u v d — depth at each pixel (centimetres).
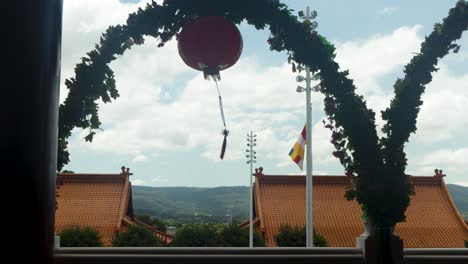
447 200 2483
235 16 367
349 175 365
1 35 193
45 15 203
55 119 210
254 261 353
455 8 372
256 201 2530
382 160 361
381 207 356
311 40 366
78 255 351
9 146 192
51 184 207
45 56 202
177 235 2061
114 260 352
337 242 2317
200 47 353
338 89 366
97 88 358
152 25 363
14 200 192
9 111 192
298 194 2502
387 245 355
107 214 2309
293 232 2130
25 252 194
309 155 2066
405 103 367
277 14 364
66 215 2308
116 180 2444
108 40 360
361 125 361
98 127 361
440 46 373
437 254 375
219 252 357
